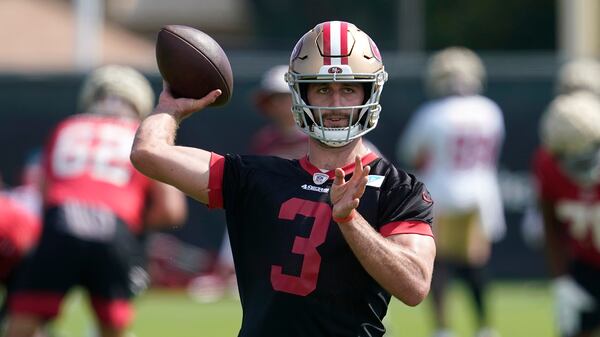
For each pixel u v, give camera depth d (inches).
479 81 1865.2
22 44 3526.1
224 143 1865.2
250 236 552.7
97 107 992.2
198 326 1417.3
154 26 4212.6
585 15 2997.0
